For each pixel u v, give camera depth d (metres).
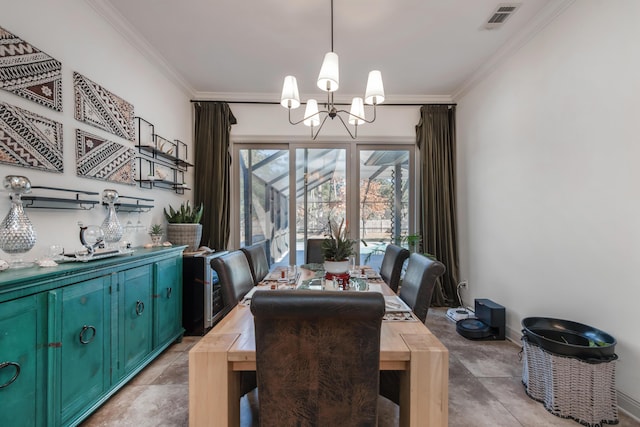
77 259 1.71
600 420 1.63
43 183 1.75
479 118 3.32
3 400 1.22
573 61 2.09
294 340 0.92
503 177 2.89
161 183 3.07
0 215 1.51
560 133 2.21
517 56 2.69
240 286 1.96
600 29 1.89
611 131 1.83
